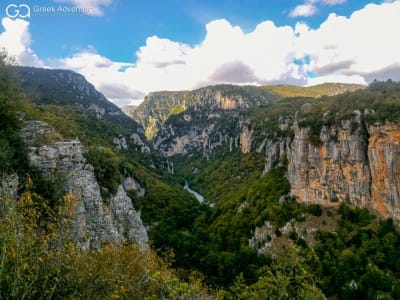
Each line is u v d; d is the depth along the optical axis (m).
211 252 57.59
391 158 48.81
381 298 35.62
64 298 9.78
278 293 17.81
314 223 53.78
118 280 11.92
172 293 13.59
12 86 33.19
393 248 43.12
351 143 54.12
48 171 19.17
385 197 49.84
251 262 51.91
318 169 58.28
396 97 55.44
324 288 39.44
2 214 9.88
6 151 16.77
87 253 12.19
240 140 182.50
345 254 43.81
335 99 74.88
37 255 9.25
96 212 21.81
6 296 8.33
